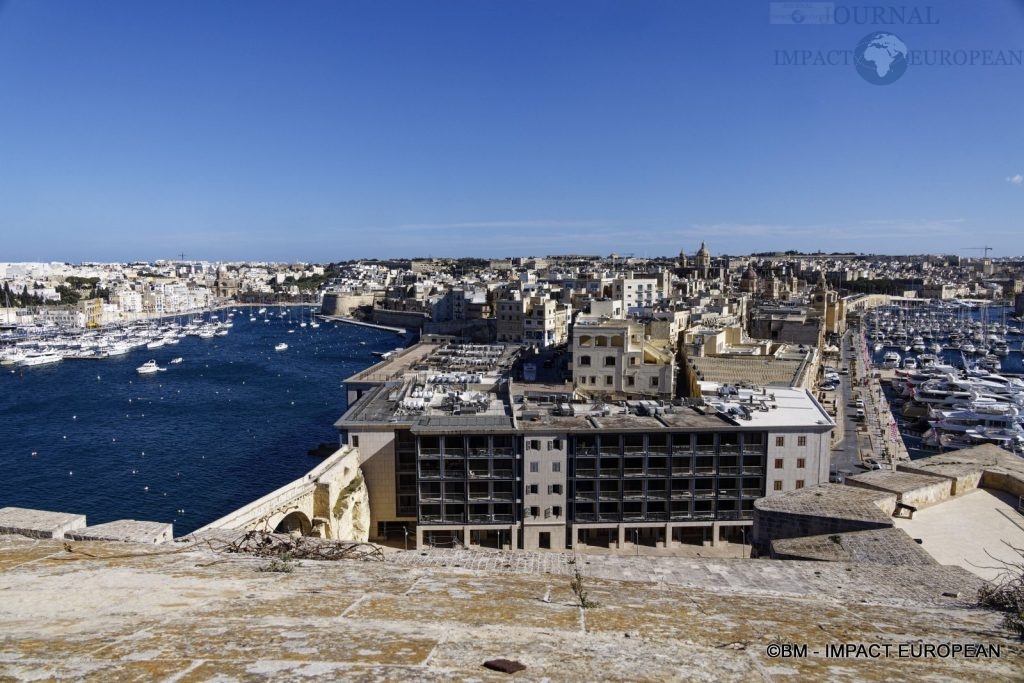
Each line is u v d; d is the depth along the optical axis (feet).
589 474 255.09
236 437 470.80
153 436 472.03
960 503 116.78
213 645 28.02
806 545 91.61
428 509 256.11
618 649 30.22
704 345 452.76
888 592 68.18
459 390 343.05
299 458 423.23
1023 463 131.03
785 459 254.68
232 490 366.43
